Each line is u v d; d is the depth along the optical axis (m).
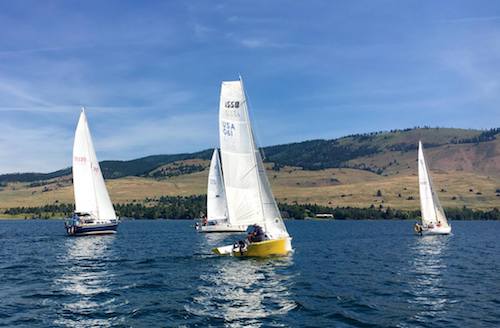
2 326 21.56
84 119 82.19
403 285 32.50
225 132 44.62
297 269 39.69
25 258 49.12
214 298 27.73
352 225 166.00
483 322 22.39
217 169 103.06
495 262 47.19
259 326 21.86
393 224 176.62
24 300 27.06
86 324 21.94
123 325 21.81
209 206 103.19
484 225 165.62
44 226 151.62
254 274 36.66
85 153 82.69
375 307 25.52
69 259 47.94
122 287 31.14
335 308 25.27
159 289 30.42
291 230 125.31
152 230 120.81
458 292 29.89
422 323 22.23
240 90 44.06
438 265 44.41
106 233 84.81
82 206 83.00
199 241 76.56
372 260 48.56
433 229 90.31
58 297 27.91
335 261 47.09
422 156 89.81
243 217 44.66
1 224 173.62
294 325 21.98
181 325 21.89
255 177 44.19
